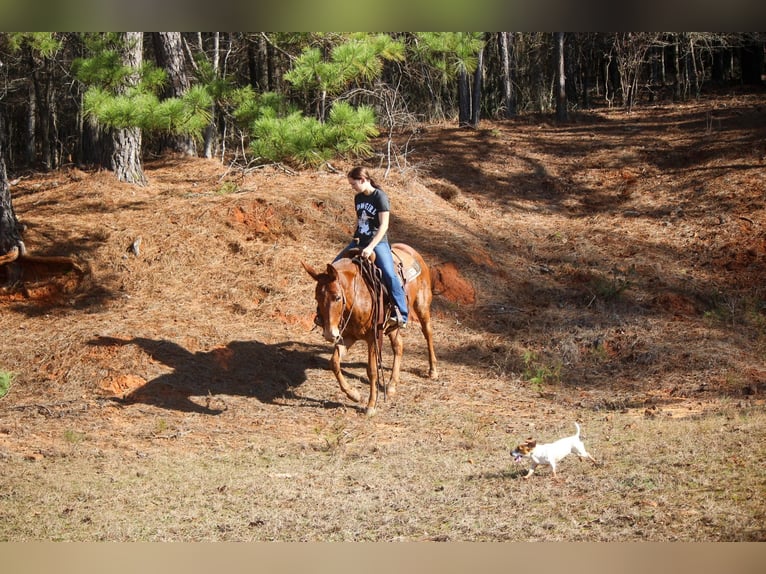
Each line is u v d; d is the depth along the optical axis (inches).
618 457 320.8
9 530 262.7
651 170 940.6
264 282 560.1
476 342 552.4
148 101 538.9
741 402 437.7
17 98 1552.7
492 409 444.5
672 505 252.4
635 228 780.6
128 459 358.0
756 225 748.6
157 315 518.0
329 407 440.5
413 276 461.4
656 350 545.6
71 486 314.0
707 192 834.2
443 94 1485.0
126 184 741.9
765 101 1274.6
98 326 495.2
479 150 1025.5
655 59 1657.2
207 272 569.0
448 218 738.2
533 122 1236.5
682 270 694.5
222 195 670.5
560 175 954.1
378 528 253.1
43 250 562.9
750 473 281.1
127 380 450.3
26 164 1473.9
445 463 333.4
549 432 386.0
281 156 553.3
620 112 1316.4
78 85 1003.9
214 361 476.7
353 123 540.1
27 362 462.3
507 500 272.8
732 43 1417.3
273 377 472.7
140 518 274.8
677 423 379.2
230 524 264.4
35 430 397.1
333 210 654.5
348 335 419.2
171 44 855.7
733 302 641.6
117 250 577.6
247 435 397.1
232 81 677.9
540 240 743.1
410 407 441.7
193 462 351.9
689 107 1302.9
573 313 603.5
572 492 277.1
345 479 319.3
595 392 487.8
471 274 629.9
